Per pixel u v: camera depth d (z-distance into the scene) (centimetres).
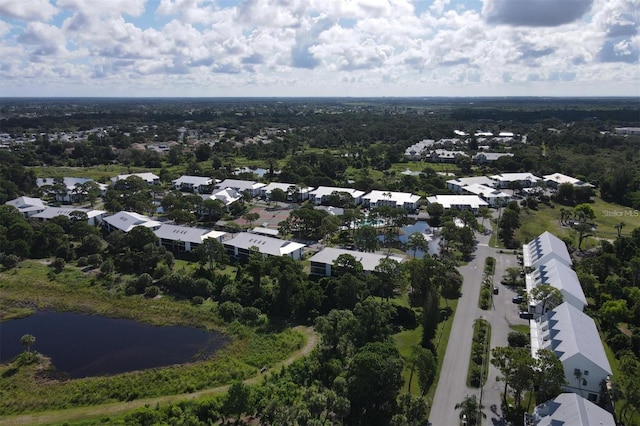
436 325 9575
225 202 18962
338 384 7431
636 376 7162
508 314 10369
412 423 6869
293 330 9906
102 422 7006
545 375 7031
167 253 13100
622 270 11862
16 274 12681
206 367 8569
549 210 18862
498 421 7088
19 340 9606
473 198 19188
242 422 7112
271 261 11856
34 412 7388
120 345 9438
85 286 11944
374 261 12312
